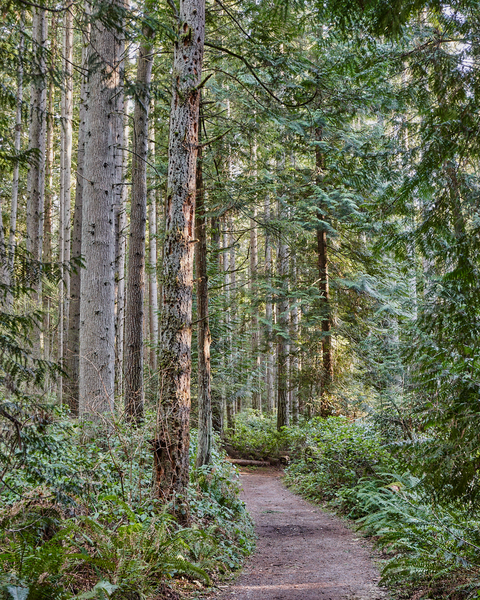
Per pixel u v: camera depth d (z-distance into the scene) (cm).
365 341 1502
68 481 406
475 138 459
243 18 859
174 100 602
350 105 914
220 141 941
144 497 570
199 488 715
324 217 1547
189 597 457
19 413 320
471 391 388
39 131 1156
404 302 1336
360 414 1553
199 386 843
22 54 443
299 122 995
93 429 688
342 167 962
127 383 939
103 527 422
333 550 663
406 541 534
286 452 1811
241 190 857
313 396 1592
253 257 2228
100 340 834
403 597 454
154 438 571
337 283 1616
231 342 1664
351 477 980
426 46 546
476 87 472
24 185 1554
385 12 513
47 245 1917
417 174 503
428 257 522
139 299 983
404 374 855
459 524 491
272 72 850
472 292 411
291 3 742
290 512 963
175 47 608
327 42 880
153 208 2020
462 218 463
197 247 875
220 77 1177
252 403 2867
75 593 371
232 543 638
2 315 350
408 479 729
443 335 426
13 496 454
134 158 1009
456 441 384
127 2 898
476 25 496
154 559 435
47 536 406
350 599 460
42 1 511
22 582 310
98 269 853
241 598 467
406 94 704
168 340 575
